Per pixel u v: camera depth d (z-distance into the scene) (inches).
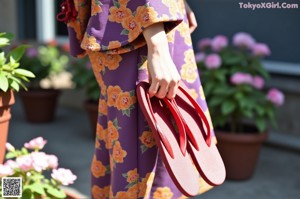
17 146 137.9
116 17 58.5
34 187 66.8
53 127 160.9
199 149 60.7
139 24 55.7
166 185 65.0
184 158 58.4
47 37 197.3
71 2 66.1
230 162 110.8
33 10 198.4
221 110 113.3
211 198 102.3
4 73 67.0
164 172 64.4
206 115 66.8
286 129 140.2
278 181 113.0
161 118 59.7
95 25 59.8
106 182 72.7
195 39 162.7
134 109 60.7
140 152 61.9
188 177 57.2
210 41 130.6
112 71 62.0
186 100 63.3
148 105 56.8
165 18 54.3
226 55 124.0
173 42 61.1
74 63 159.8
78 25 66.6
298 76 137.7
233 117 114.2
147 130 61.6
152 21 54.0
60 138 147.5
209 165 60.2
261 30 149.8
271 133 141.4
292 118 138.5
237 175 111.6
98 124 69.7
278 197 103.5
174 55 62.5
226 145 109.7
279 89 138.2
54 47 178.5
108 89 63.1
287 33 145.0
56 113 181.5
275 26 146.8
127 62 60.4
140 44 58.6
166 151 56.4
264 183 111.6
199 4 160.7
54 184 70.8
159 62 54.7
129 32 57.6
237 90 112.3
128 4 57.2
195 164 59.3
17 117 173.5
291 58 145.3
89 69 147.3
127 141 61.6
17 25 195.3
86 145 140.6
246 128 118.1
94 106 139.9
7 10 195.9
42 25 196.2
